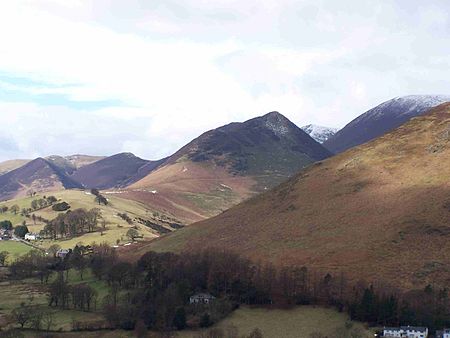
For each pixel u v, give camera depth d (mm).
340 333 187125
